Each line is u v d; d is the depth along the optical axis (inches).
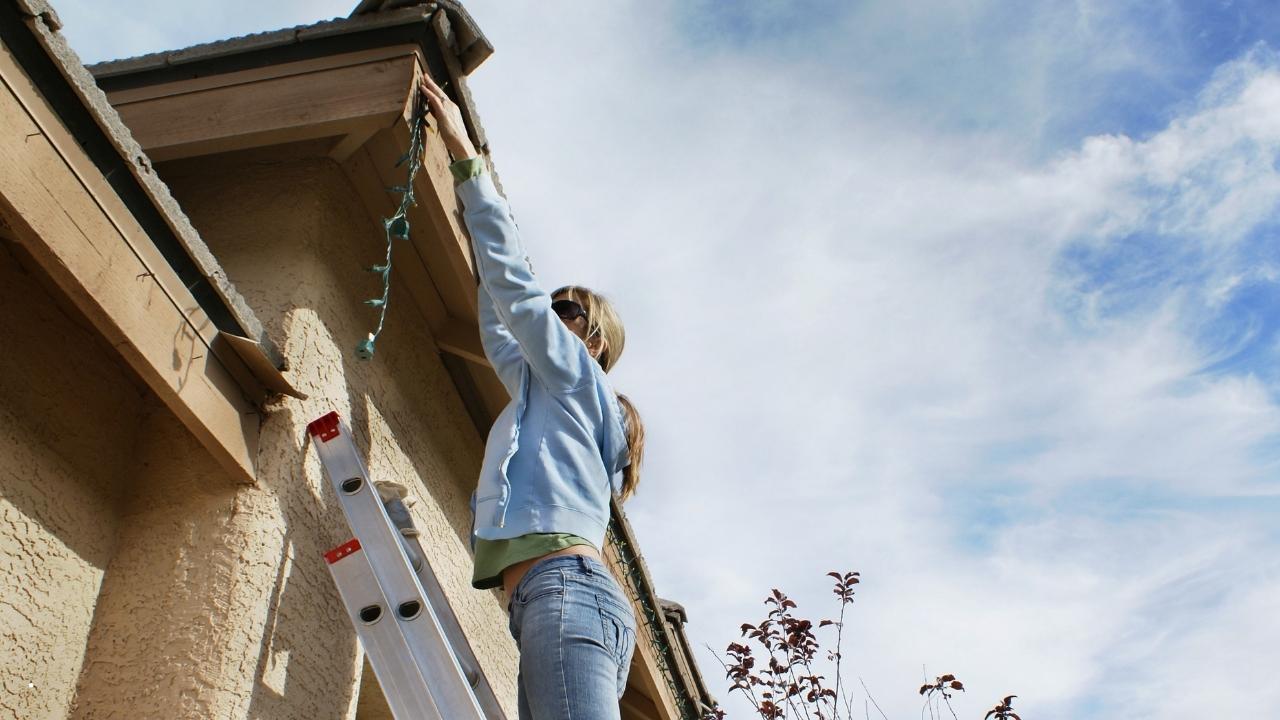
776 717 188.7
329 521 100.7
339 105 104.7
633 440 100.0
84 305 77.4
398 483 118.5
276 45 108.6
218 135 107.1
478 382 142.3
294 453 97.7
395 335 124.2
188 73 112.1
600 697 78.0
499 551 86.3
